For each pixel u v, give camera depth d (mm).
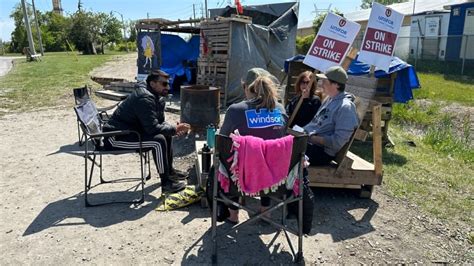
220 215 3053
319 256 2824
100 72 17281
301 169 2645
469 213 3520
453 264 2752
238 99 8680
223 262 2738
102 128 3912
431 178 4371
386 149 5477
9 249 2879
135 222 3293
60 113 7922
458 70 15203
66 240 3004
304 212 2812
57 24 53750
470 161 5082
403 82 5492
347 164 3607
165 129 3771
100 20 42906
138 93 3686
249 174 2498
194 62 10602
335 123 3520
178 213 3457
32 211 3492
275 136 2791
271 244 2975
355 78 4648
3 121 7168
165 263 2727
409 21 21766
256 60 9000
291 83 6156
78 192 3916
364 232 3166
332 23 4344
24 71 17891
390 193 3926
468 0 19656
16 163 4789
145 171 4484
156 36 10547
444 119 7699
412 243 3014
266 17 11578
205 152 3562
